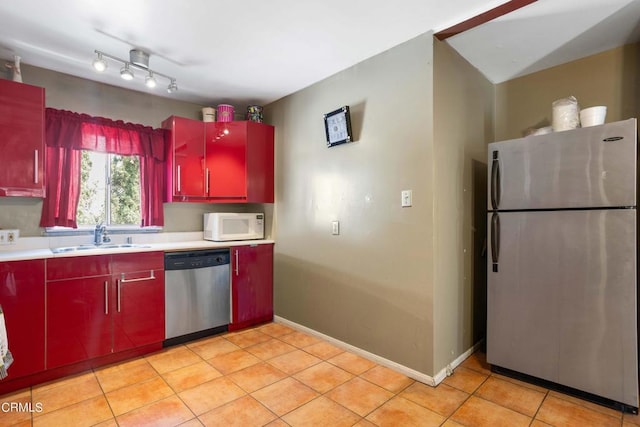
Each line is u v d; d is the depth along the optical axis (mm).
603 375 1903
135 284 2570
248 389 2123
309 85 3078
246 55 2508
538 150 2121
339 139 2727
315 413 1873
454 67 2408
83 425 1763
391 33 2215
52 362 2211
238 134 3326
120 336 2498
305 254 3127
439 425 1762
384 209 2455
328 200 2893
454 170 2408
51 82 2730
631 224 1819
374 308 2523
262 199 3434
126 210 3135
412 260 2283
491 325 2328
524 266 2176
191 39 2277
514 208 2211
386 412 1879
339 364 2477
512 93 2895
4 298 2043
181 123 3127
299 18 2037
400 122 2352
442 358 2273
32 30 2143
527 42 2309
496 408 1908
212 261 3027
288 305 3334
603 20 2041
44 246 2666
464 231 2545
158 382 2211
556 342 2059
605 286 1894
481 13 1966
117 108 3059
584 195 1954
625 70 2350
